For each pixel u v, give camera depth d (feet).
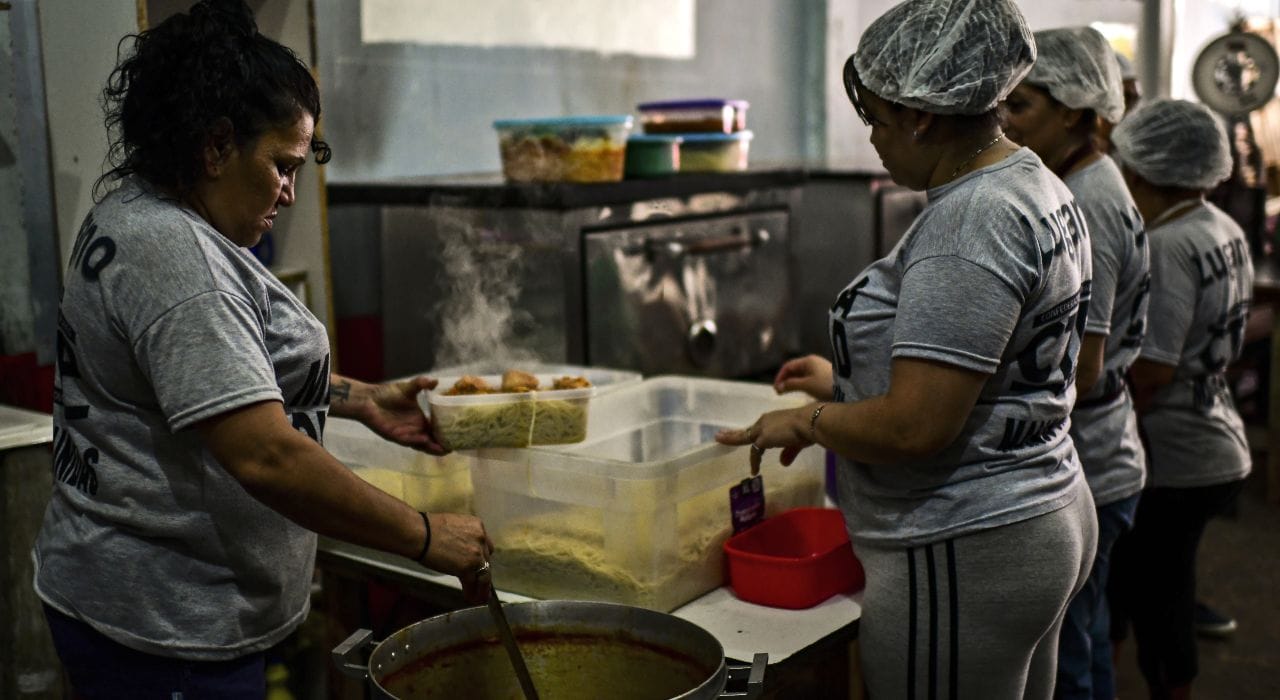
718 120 11.25
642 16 14.35
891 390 4.89
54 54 8.14
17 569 7.38
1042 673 5.80
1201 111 8.74
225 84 4.45
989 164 5.03
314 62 9.10
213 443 4.44
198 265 4.42
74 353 4.76
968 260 4.73
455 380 6.79
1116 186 6.82
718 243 10.93
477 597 5.08
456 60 12.25
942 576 5.13
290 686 8.84
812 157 17.48
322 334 5.06
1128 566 8.97
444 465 6.47
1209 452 8.66
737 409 7.32
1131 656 11.55
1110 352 7.00
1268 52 16.99
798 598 5.91
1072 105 6.84
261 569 4.98
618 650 5.08
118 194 4.72
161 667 4.90
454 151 12.37
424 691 4.93
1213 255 8.52
